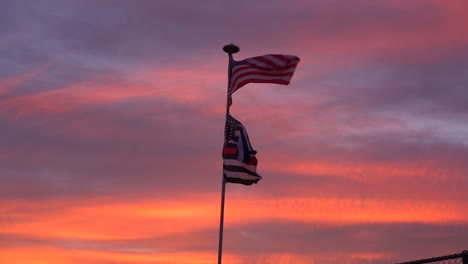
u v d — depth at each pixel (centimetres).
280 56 1666
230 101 1666
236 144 1603
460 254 1145
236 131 1612
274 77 1666
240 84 1666
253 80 1662
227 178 1580
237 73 1673
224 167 1593
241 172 1588
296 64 1662
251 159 1599
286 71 1666
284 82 1667
